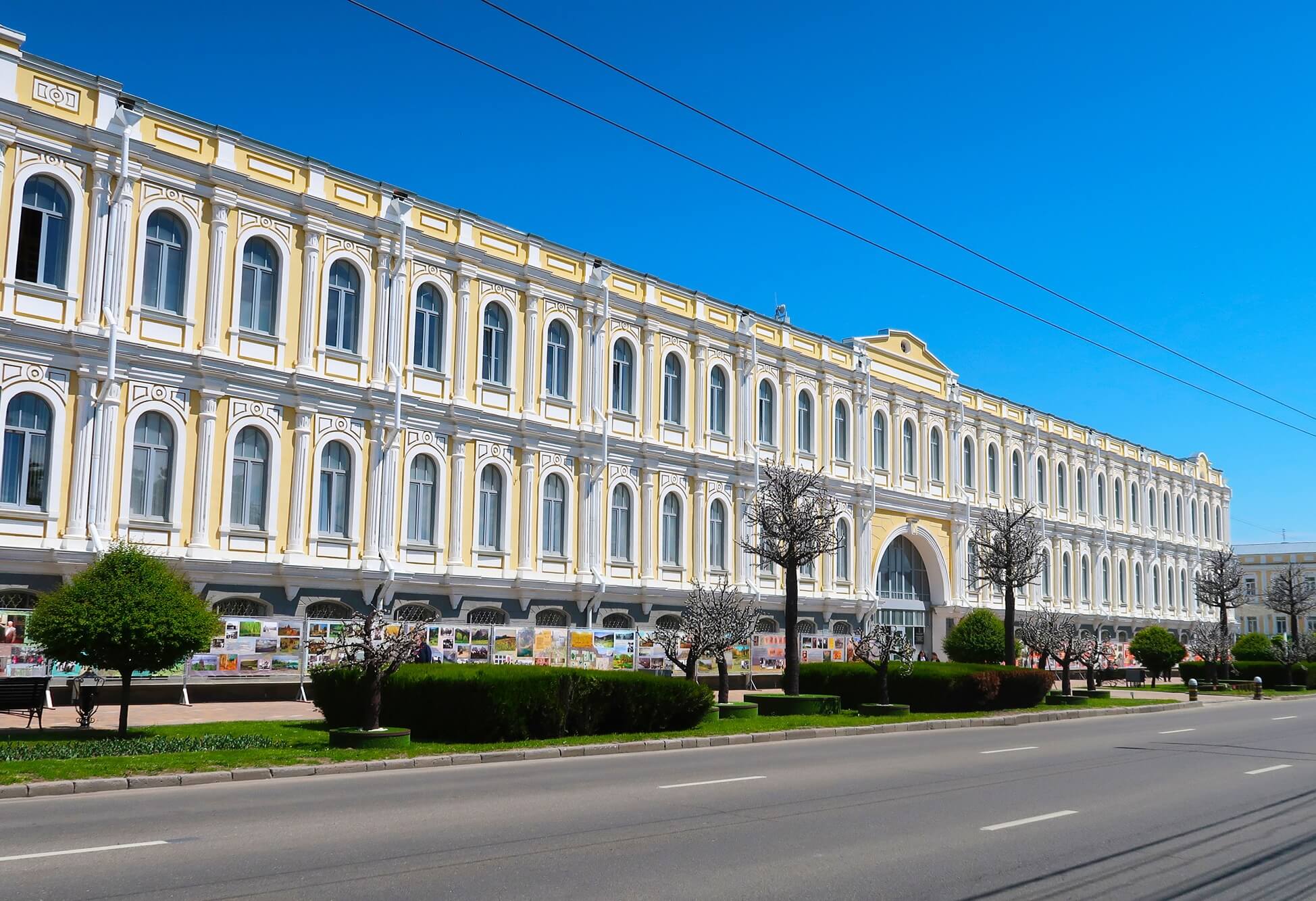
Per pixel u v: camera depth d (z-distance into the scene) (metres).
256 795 13.55
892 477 48.66
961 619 48.47
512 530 33.41
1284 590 68.19
